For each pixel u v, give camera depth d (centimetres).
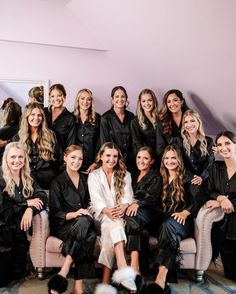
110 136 351
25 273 286
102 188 288
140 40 337
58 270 291
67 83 388
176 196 289
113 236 259
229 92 322
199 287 271
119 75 403
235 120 355
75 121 352
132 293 238
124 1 301
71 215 271
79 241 253
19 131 326
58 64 382
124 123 355
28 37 363
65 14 371
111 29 352
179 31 291
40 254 269
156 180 297
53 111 348
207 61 302
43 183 323
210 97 346
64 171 295
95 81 397
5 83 367
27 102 374
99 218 278
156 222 291
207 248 275
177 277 276
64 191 287
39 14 363
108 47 384
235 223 274
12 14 355
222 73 304
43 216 269
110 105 404
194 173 319
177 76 350
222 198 276
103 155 291
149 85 397
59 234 271
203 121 390
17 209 267
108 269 261
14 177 277
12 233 266
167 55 330
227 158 290
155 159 338
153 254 274
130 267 245
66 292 256
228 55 280
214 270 302
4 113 364
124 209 277
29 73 374
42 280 276
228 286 273
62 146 348
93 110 354
